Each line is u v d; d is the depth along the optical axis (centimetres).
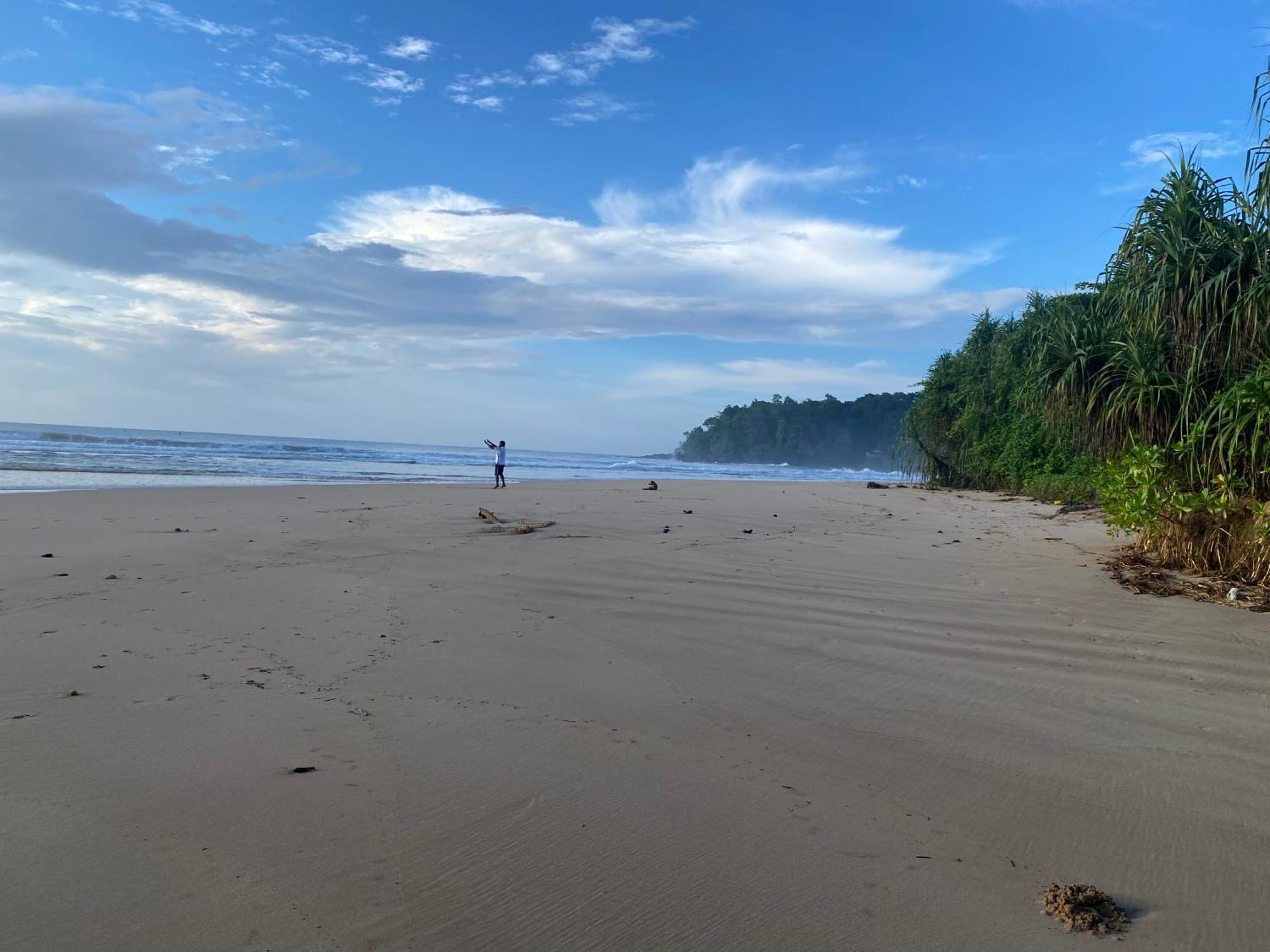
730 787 338
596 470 4831
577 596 714
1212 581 782
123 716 395
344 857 273
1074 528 1375
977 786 347
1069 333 984
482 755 362
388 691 445
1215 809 330
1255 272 792
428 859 274
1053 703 459
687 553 973
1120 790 346
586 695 450
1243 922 252
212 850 274
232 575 758
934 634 608
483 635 572
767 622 636
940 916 251
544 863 274
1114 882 274
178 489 1753
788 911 252
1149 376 849
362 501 1614
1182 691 482
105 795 311
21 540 935
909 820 315
